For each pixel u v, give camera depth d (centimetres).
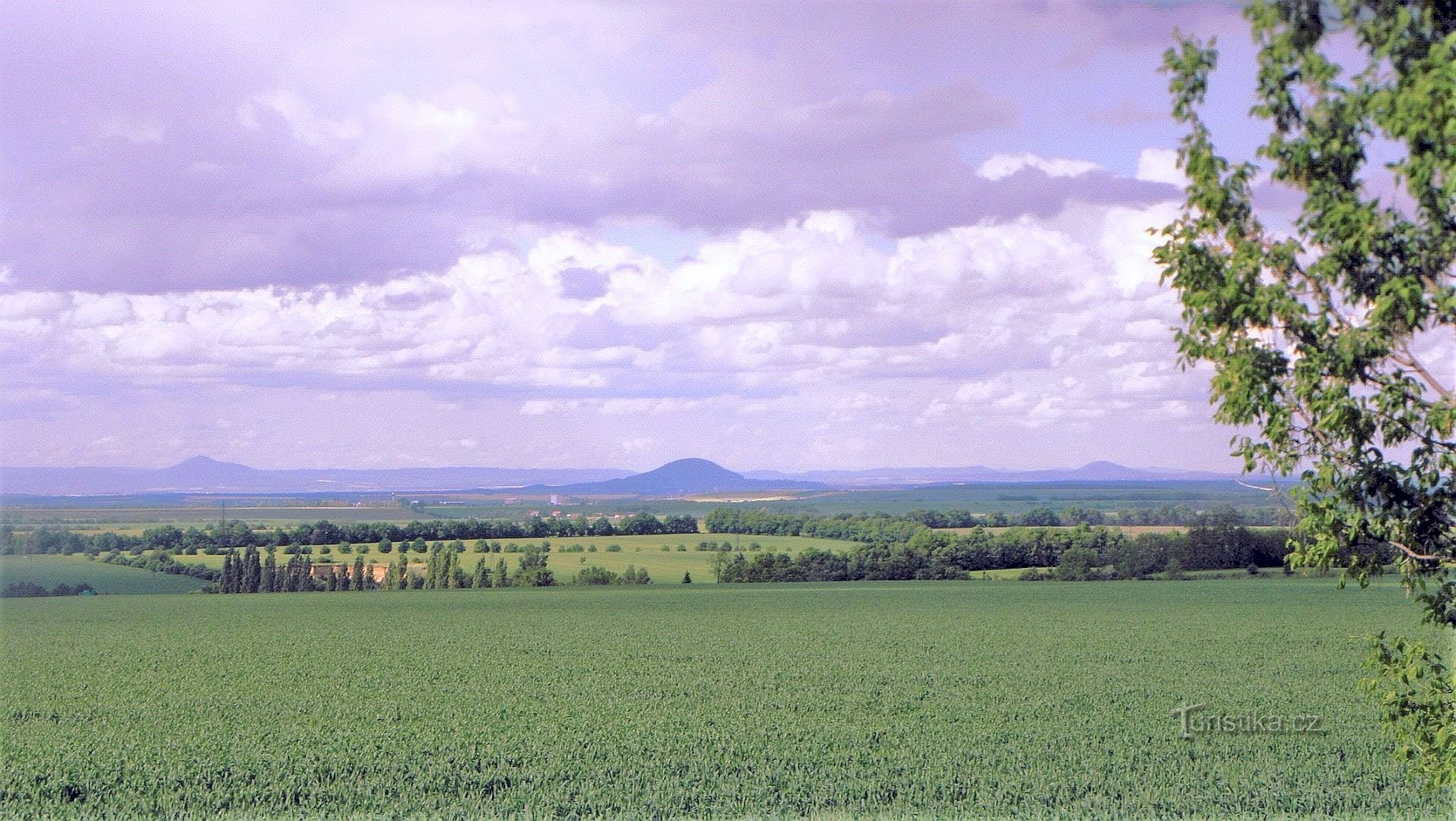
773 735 2480
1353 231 884
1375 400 924
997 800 1903
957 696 3067
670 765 2180
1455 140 803
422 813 1852
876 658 4025
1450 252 891
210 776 2142
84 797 2016
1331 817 1769
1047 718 2678
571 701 3045
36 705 3127
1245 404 946
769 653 4219
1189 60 936
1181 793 1930
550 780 2067
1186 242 962
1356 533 945
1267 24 884
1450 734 973
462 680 3522
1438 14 846
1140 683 3319
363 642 4912
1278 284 920
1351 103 873
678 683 3406
